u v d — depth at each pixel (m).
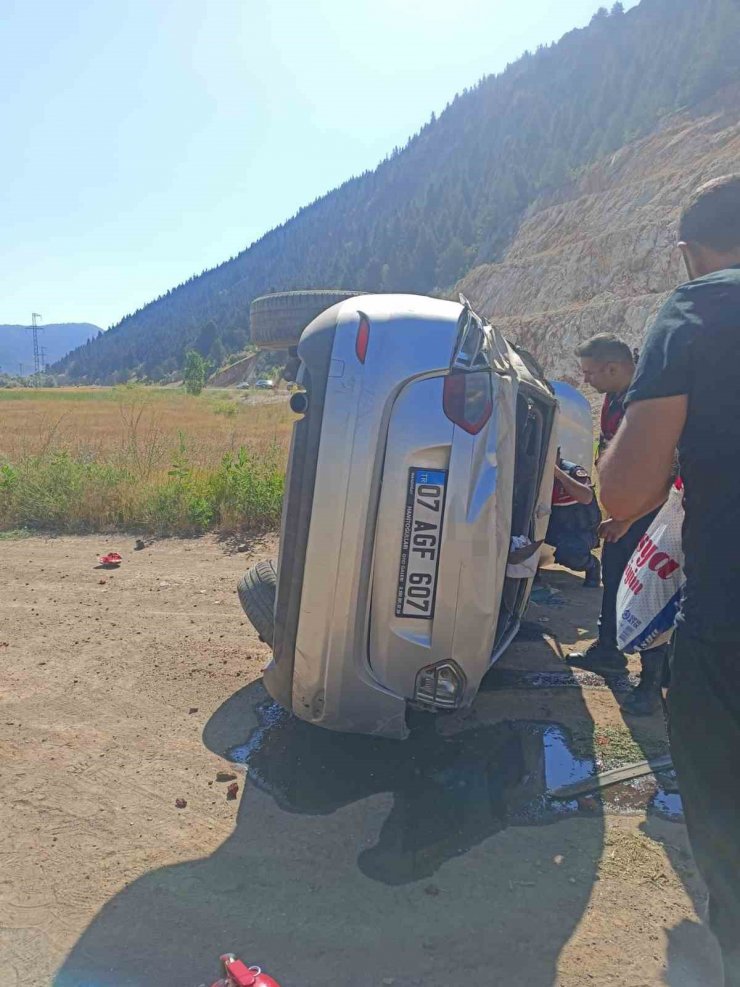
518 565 3.64
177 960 2.33
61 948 2.38
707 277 1.88
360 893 2.63
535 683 4.37
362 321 3.12
